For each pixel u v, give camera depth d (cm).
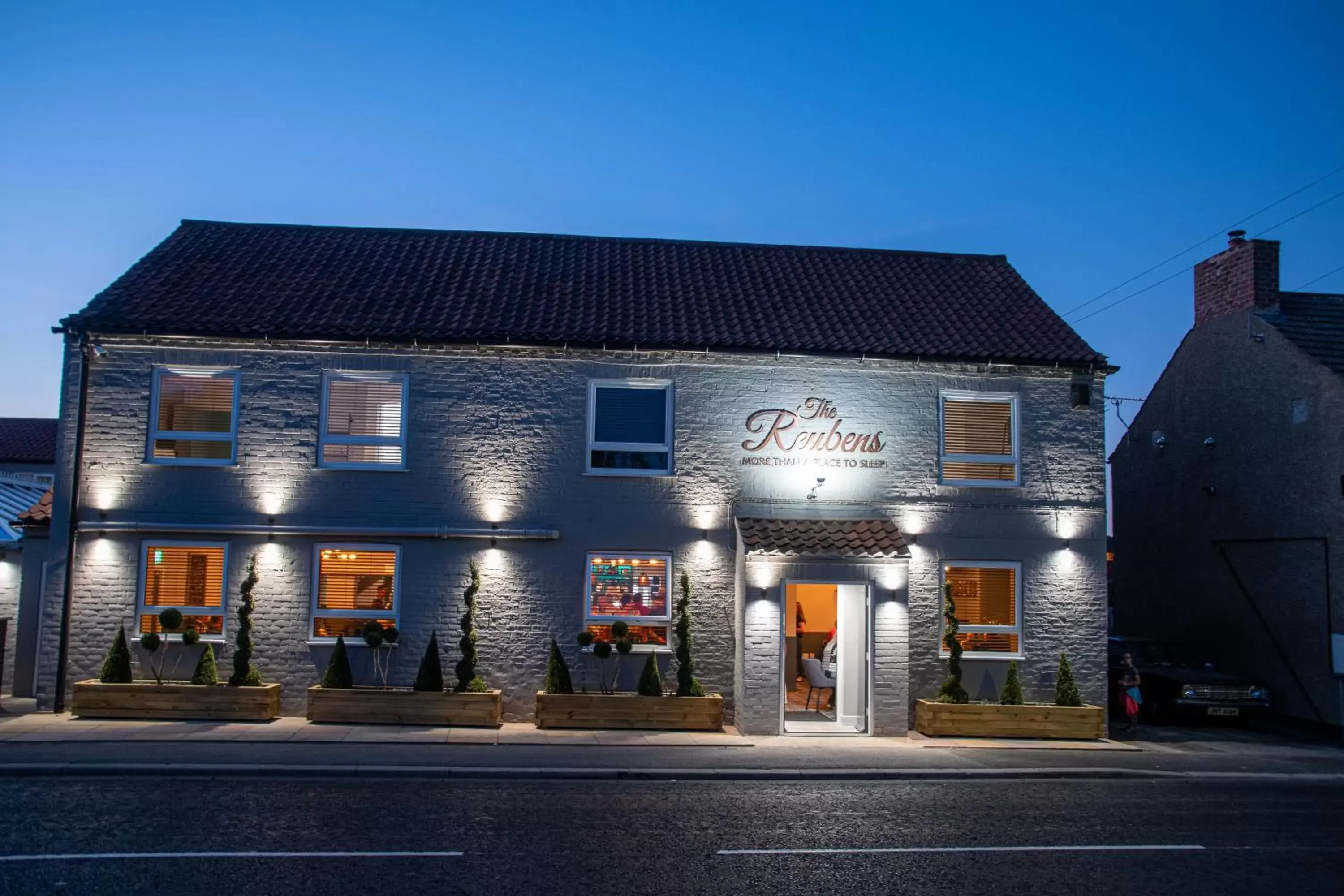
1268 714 2111
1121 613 2700
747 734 1698
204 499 1742
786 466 1830
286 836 984
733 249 2255
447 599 1758
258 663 1719
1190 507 2412
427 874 873
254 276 1942
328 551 1758
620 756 1483
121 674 1667
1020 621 1855
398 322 1795
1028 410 1894
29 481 2564
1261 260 2248
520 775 1346
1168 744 1777
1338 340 2139
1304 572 2052
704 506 1808
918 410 1873
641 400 1830
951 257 2306
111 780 1236
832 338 1862
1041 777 1469
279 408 1766
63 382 1747
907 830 1093
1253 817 1210
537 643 1761
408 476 1769
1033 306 2094
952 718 1752
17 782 1212
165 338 1747
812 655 2252
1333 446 1986
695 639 1780
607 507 1794
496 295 1936
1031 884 898
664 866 921
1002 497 1870
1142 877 930
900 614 1759
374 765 1344
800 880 893
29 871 852
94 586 1717
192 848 932
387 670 1741
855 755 1557
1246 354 2242
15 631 1964
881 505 1844
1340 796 1373
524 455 1788
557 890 842
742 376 1842
